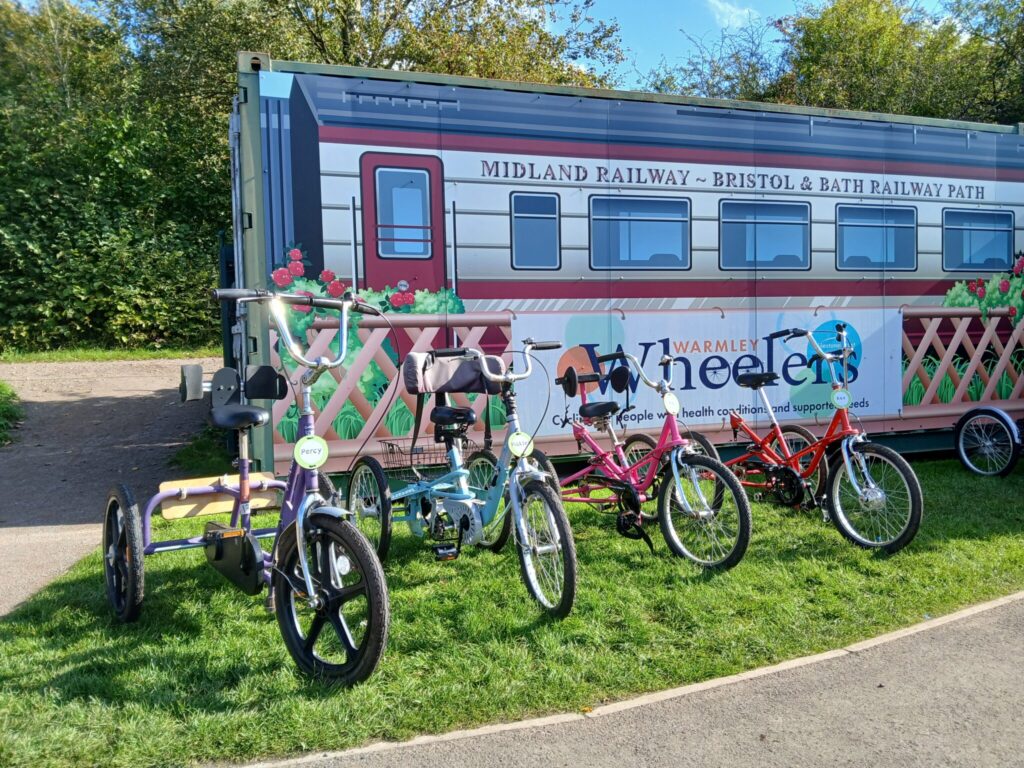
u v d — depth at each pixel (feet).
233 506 14.07
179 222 60.29
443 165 19.44
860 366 24.07
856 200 23.76
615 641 11.90
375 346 19.04
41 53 69.46
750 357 22.75
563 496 17.53
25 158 54.34
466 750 9.00
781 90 62.64
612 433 17.16
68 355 47.91
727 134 22.20
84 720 9.47
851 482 16.31
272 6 53.47
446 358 15.56
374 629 9.80
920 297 24.75
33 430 31.83
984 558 15.56
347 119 18.61
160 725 9.35
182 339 53.01
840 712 9.85
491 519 14.32
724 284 22.36
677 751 8.98
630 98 21.11
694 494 15.28
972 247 25.39
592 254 20.95
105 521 13.37
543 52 59.21
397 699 9.99
